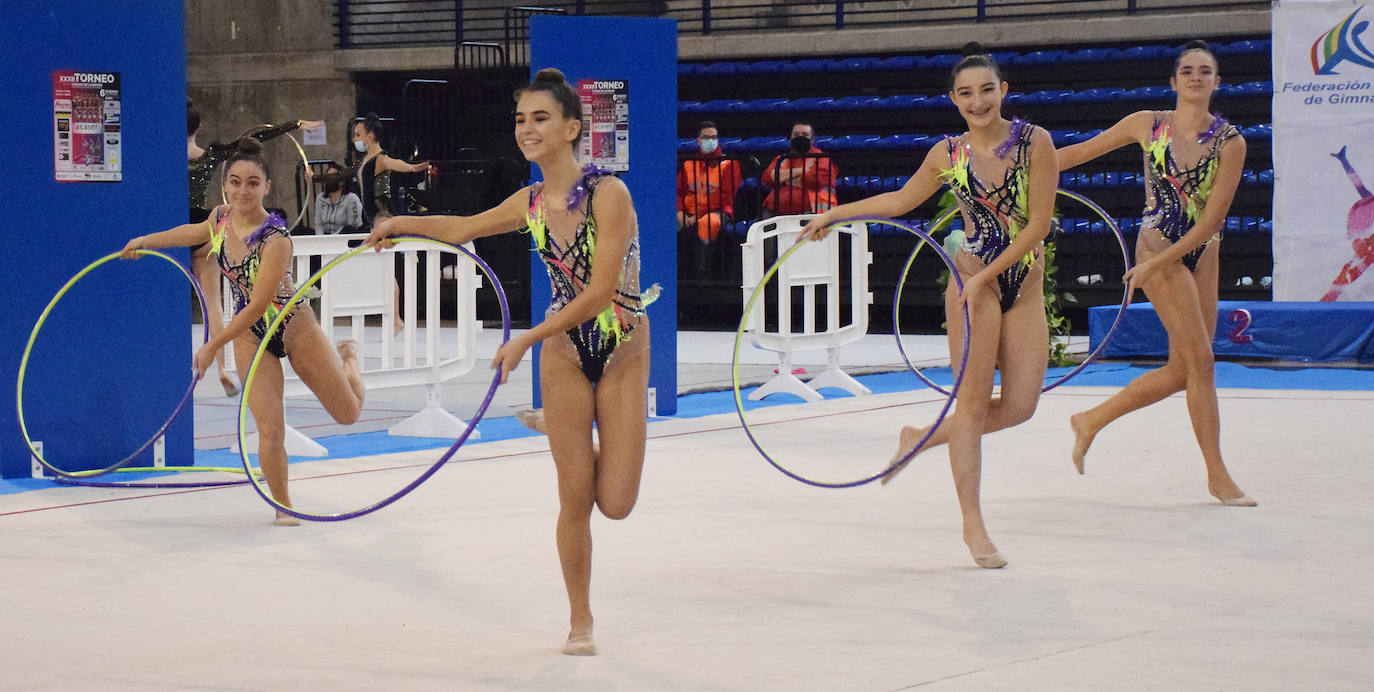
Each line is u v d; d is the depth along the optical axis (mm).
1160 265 8227
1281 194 17062
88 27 9602
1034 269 7305
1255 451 10094
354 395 8805
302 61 27547
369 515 8266
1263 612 5926
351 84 27438
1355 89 16578
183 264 10102
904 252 22156
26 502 8773
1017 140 7066
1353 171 16703
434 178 23141
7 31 9359
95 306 9789
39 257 9617
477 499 8727
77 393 9766
